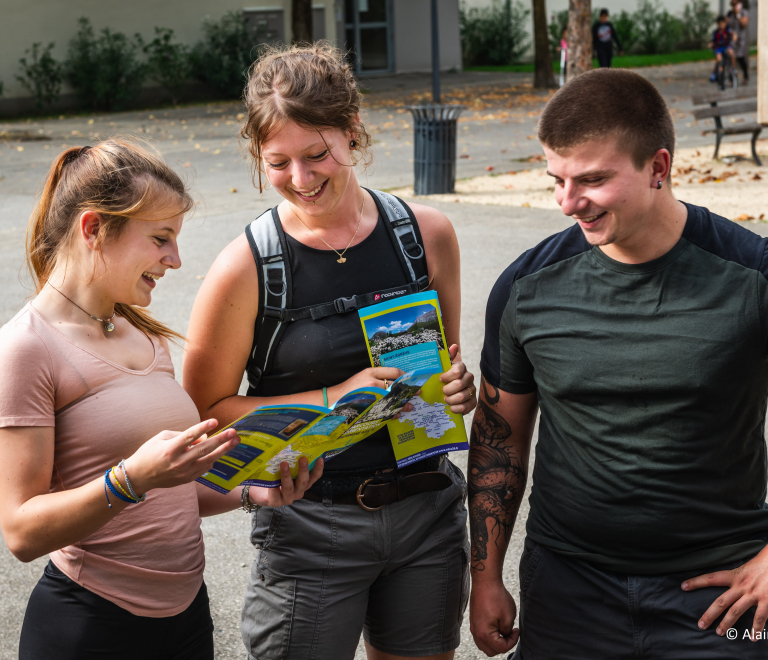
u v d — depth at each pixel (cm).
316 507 198
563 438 190
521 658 204
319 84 177
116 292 175
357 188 201
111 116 2211
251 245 194
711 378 172
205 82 2519
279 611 203
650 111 164
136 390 178
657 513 178
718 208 910
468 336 587
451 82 2723
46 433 165
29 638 179
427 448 201
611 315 180
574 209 170
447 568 210
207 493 205
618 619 185
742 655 176
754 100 1191
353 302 195
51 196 175
